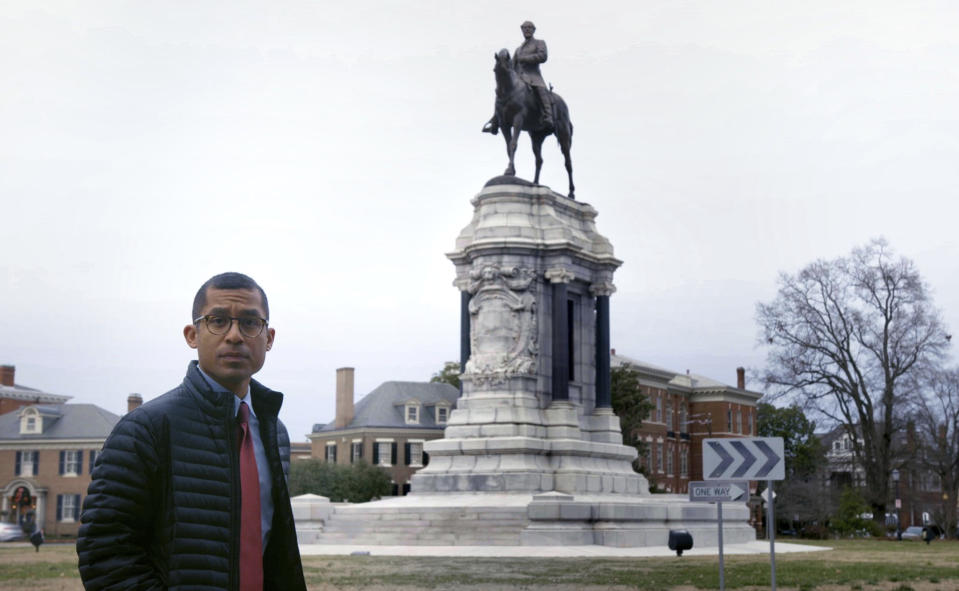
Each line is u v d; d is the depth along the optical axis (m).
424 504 46.66
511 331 53.16
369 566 31.75
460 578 27.64
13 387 112.38
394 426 107.44
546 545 42.56
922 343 77.31
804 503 97.75
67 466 95.94
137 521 6.33
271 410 7.09
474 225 56.06
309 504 47.34
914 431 85.75
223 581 6.37
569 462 51.59
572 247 54.25
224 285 6.93
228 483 6.54
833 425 79.81
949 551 46.97
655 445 111.44
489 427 51.69
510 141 56.16
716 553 41.78
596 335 57.56
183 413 6.57
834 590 25.28
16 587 25.75
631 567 31.80
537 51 58.03
